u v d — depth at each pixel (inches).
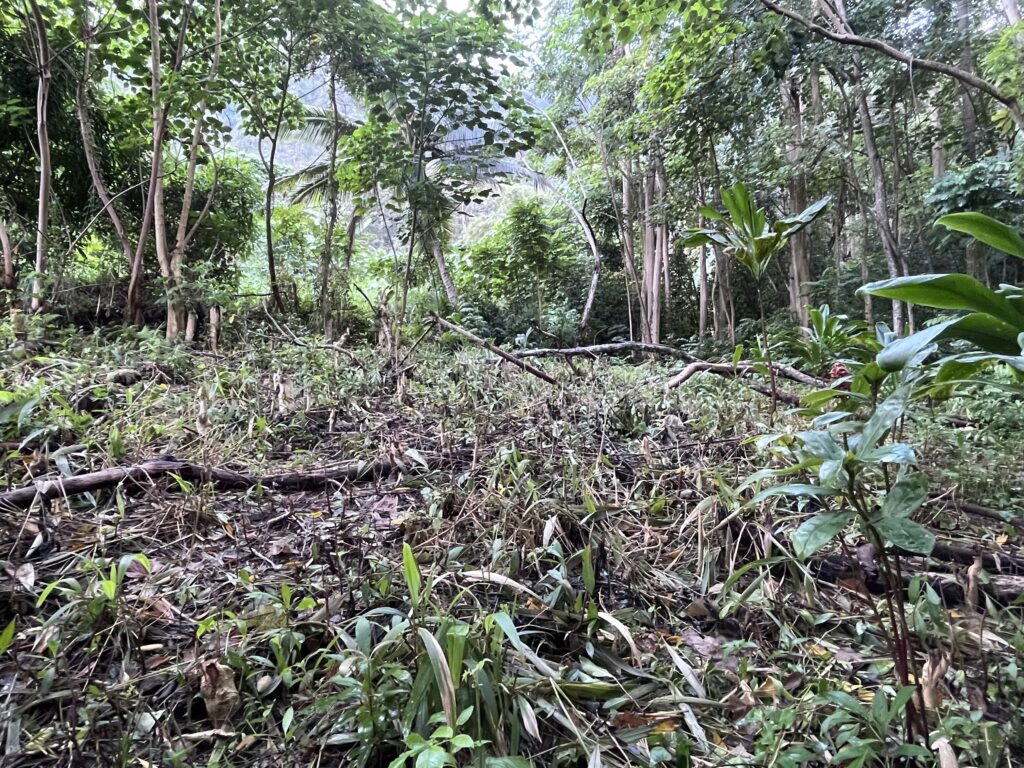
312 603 48.4
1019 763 37.3
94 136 249.3
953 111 338.6
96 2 217.6
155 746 37.4
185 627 50.0
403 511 75.8
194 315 217.5
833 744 38.7
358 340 294.2
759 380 148.1
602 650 49.2
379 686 39.1
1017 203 266.8
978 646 48.2
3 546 59.2
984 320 46.8
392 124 290.7
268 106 283.1
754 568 61.2
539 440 95.8
